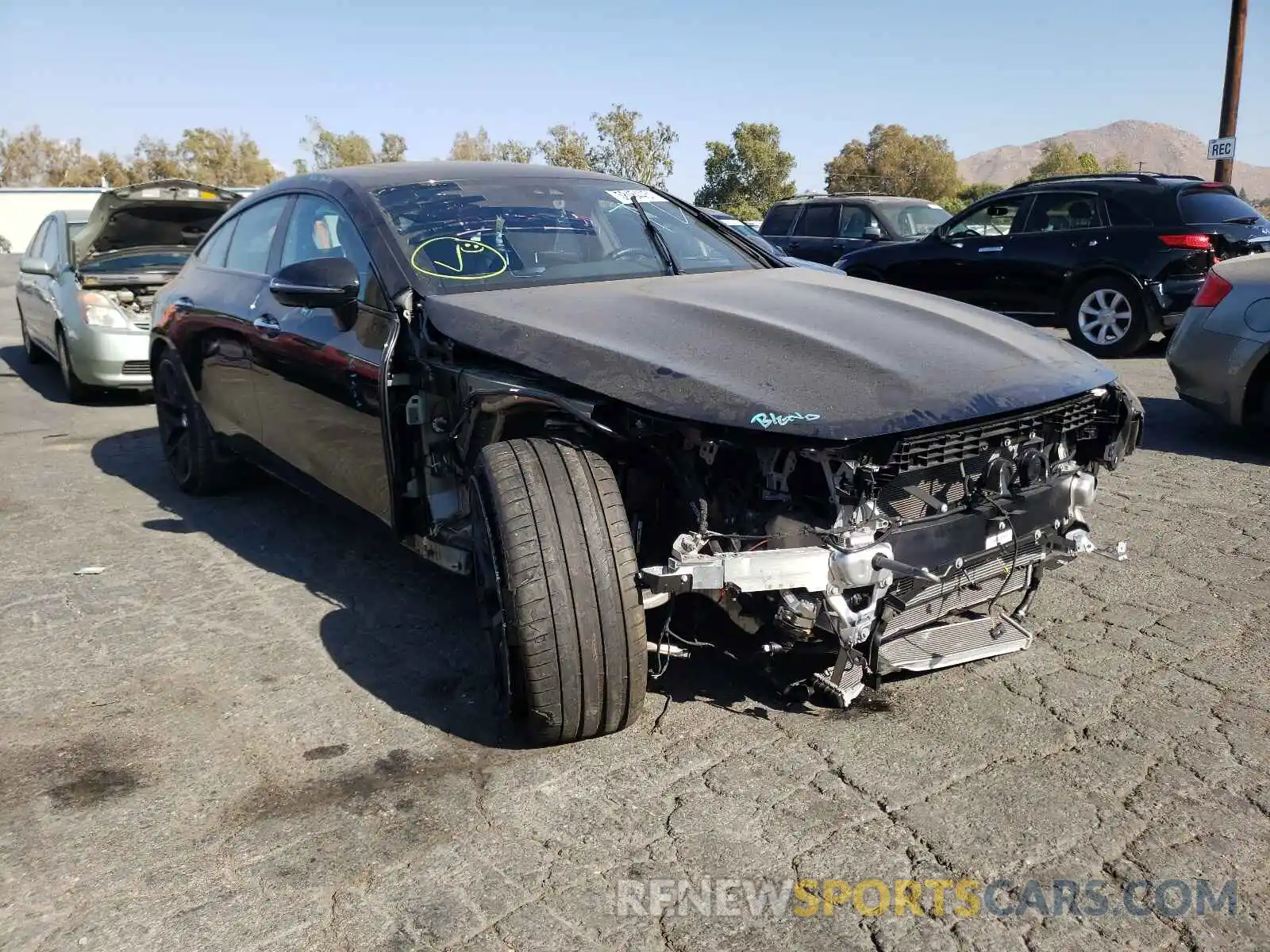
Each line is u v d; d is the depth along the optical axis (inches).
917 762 108.8
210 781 108.0
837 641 106.9
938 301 142.8
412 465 135.5
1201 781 104.6
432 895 89.2
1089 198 392.8
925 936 83.5
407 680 131.0
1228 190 390.0
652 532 120.3
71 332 320.8
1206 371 239.8
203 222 358.9
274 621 150.6
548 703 105.8
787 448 98.8
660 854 94.2
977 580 117.0
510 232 150.0
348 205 155.2
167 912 87.6
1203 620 145.0
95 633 147.1
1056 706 120.6
